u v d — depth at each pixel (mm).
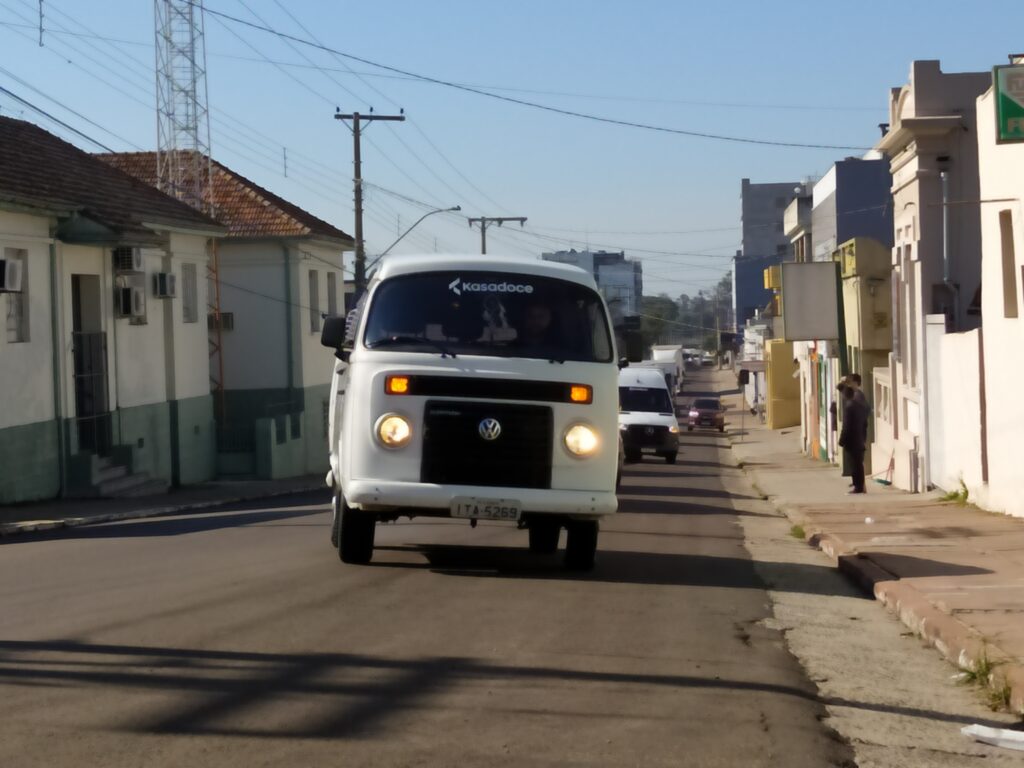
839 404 34875
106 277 27641
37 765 5000
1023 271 15891
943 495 20734
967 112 24984
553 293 10672
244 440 37906
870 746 5961
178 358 31984
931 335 22047
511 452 10086
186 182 41000
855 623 9523
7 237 23031
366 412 10117
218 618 8305
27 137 29719
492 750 5414
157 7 41062
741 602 9984
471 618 8531
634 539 15133
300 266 39875
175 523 19109
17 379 23359
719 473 34094
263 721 5734
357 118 36969
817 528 16062
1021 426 16109
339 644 7520
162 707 5922
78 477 25328
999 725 6512
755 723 6078
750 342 83438
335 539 11961
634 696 6512
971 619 8773
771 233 120312
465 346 10297
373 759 5207
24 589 9836
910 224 26172
